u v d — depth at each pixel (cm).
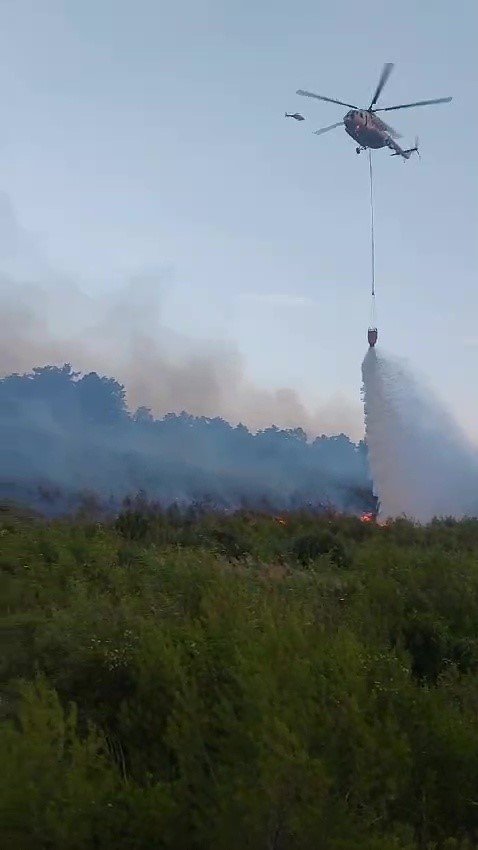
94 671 842
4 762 562
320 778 536
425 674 969
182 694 731
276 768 532
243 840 523
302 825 522
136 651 848
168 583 1326
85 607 1058
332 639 797
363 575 1323
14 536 2142
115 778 598
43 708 636
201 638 823
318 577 1422
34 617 1216
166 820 562
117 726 761
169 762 674
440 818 627
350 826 539
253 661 684
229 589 1064
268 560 2069
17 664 930
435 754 658
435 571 1276
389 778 591
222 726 639
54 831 539
